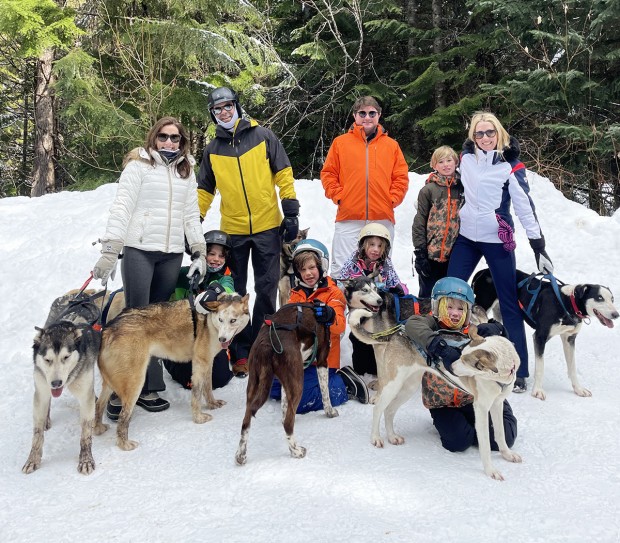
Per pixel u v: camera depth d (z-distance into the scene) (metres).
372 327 4.00
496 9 10.82
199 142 15.88
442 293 3.41
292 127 14.54
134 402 3.66
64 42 13.56
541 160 11.30
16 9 12.26
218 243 4.45
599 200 11.47
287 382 3.33
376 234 4.41
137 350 3.66
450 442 3.36
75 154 15.16
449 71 12.37
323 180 5.00
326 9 13.57
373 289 4.04
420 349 3.29
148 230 4.03
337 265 4.95
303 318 3.69
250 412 3.29
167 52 13.14
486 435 3.07
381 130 4.87
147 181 4.02
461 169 4.40
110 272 3.93
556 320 4.08
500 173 4.26
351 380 4.16
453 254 4.54
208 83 14.13
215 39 13.17
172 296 4.53
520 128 12.54
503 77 12.23
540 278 4.26
